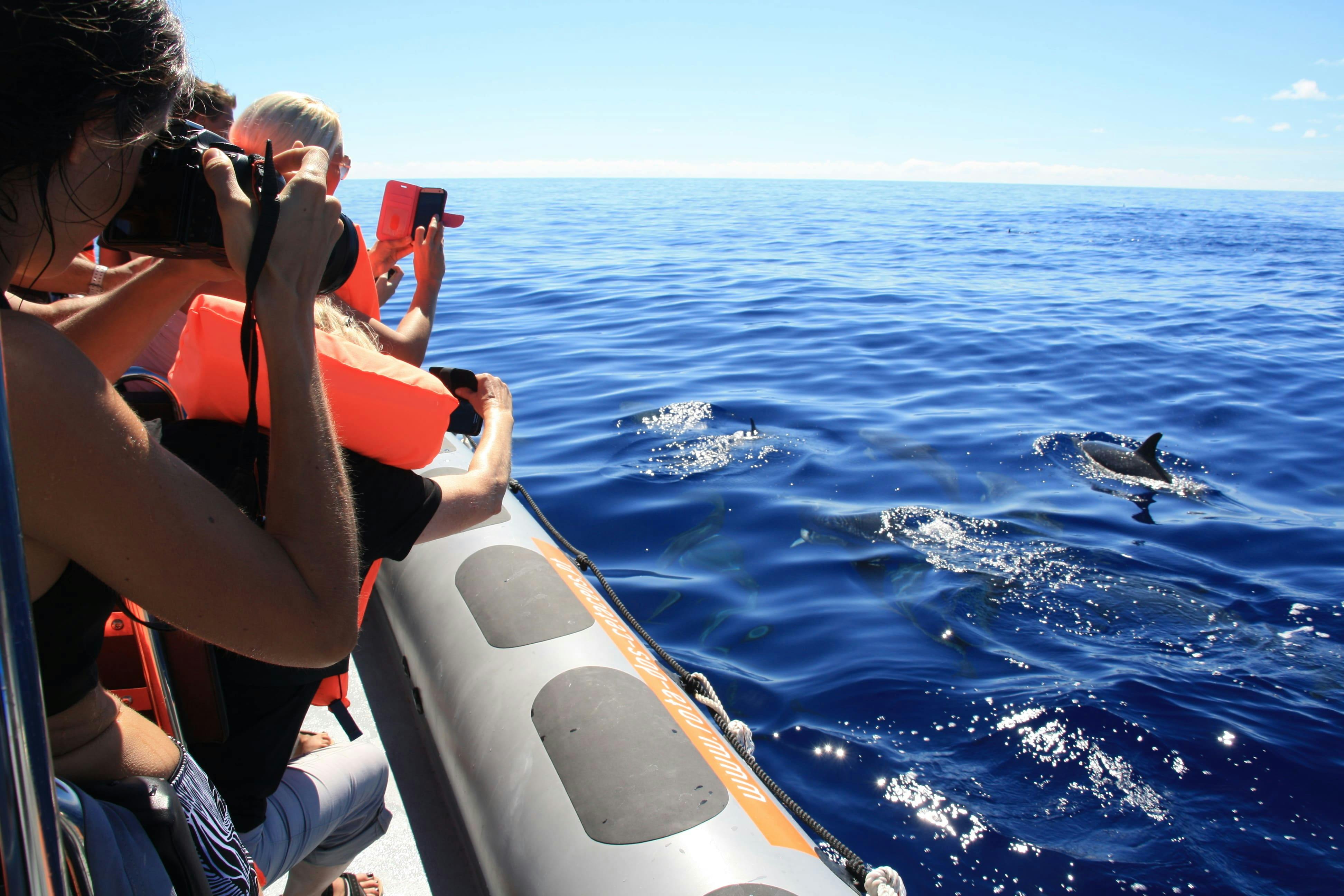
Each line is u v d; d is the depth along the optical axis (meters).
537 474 5.75
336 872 1.77
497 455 1.80
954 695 3.48
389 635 3.02
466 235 23.80
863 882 1.75
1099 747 3.21
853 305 12.19
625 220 30.75
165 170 1.08
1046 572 4.55
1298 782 3.07
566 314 11.33
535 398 7.46
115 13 0.83
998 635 3.95
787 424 6.79
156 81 0.89
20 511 0.80
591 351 9.23
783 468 5.89
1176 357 9.37
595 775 1.80
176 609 0.92
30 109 0.80
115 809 0.99
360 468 1.42
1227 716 3.40
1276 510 5.47
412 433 1.41
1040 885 2.64
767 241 22.86
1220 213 48.00
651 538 4.86
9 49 0.78
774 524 5.04
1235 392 8.03
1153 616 4.15
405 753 2.50
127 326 1.30
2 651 0.60
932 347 9.62
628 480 5.64
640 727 1.92
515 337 9.90
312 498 1.02
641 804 1.72
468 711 2.16
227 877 1.17
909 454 6.20
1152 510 5.40
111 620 1.43
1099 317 11.77
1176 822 2.89
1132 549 4.85
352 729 1.79
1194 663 3.77
